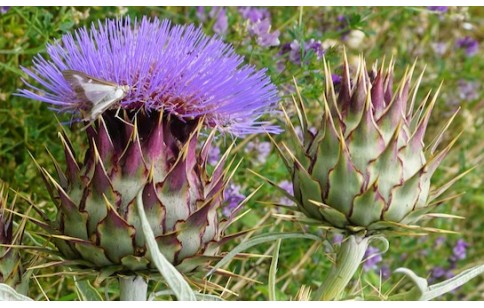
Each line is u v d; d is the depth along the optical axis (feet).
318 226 0.86
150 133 0.80
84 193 0.80
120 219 0.78
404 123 0.86
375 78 0.87
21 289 0.86
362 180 0.84
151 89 0.81
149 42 0.83
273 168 1.36
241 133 0.87
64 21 1.23
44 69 0.85
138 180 0.79
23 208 1.25
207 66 0.83
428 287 0.86
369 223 0.85
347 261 0.89
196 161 0.83
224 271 0.83
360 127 0.84
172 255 0.79
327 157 0.86
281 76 1.28
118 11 1.32
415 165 0.86
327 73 0.88
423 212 0.86
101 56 0.83
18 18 1.37
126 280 0.83
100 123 0.81
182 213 0.80
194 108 0.83
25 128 1.28
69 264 0.80
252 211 1.38
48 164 1.30
